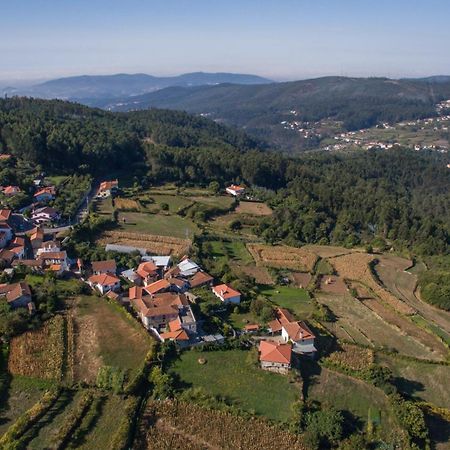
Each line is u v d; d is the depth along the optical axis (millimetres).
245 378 81125
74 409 70750
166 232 148375
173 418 71000
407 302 124875
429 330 109625
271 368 84000
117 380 75625
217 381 79625
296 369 84812
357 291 127500
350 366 90000
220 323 97500
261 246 153125
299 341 91688
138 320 94125
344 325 108375
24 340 84625
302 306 113875
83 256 123625
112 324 91812
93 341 86250
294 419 72562
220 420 71438
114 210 161125
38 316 91000
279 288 124500
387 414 79250
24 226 139750
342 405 79938
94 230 141375
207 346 87625
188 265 121625
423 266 152250
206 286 115188
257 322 101438
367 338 103375
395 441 74250
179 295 103562
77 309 96312
